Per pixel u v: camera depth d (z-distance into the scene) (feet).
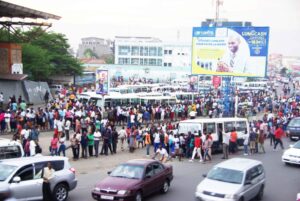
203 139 88.84
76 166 79.00
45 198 51.26
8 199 47.29
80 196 57.82
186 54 491.72
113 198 51.52
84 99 157.48
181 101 182.29
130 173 55.67
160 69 399.03
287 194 62.49
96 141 88.17
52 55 263.29
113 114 132.05
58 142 83.10
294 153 82.99
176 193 61.21
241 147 108.47
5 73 155.84
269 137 124.36
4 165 49.96
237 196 51.37
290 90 354.13
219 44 147.33
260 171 58.75
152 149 101.19
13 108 116.88
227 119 100.94
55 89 225.35
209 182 54.03
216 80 193.16
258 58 143.33
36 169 51.11
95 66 395.14
